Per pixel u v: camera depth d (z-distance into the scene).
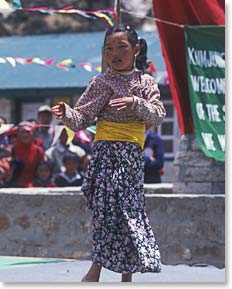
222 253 11.87
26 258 11.74
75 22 28.73
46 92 24.28
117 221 8.18
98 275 8.45
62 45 25.25
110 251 8.20
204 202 11.94
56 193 12.74
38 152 17.41
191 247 11.99
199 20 13.55
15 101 26.83
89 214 12.41
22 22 29.27
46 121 18.62
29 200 12.72
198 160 13.62
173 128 24.81
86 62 23.42
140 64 8.66
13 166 17.16
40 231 12.66
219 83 13.39
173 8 13.50
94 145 8.34
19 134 17.27
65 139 14.42
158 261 8.26
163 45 13.55
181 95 13.61
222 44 13.35
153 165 17.41
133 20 26.78
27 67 24.52
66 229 12.53
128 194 8.17
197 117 13.25
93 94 8.28
